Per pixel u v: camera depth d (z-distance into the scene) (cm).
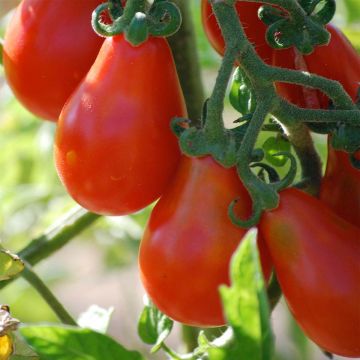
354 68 31
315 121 28
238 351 25
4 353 30
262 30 31
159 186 29
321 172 31
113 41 29
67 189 29
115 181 29
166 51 29
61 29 31
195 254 28
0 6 45
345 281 28
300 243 28
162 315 31
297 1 30
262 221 28
